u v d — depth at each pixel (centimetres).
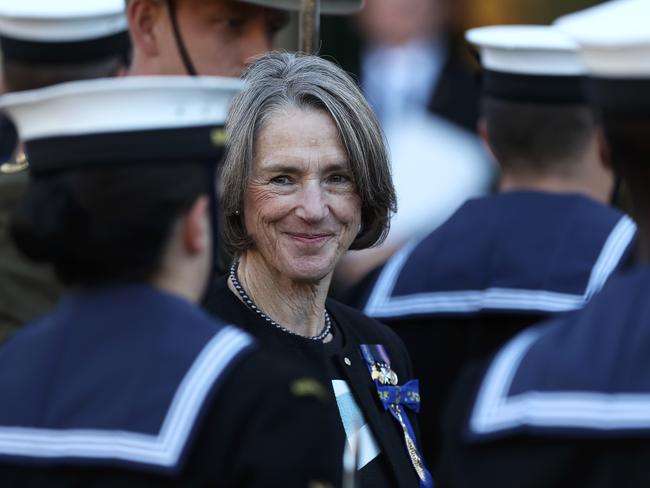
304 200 1022
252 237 1035
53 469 729
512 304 1098
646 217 732
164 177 750
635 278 735
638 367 702
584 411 700
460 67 1959
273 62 1049
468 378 759
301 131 1022
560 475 700
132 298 763
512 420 716
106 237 748
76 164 746
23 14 1038
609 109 723
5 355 782
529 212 1134
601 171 1149
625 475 688
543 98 1126
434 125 1905
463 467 727
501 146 1154
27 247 761
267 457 725
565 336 736
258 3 1216
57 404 743
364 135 1036
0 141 1164
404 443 1049
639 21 729
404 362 1098
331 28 1997
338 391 1030
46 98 746
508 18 2042
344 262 1738
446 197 1870
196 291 785
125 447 720
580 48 740
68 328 768
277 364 757
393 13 1958
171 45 1217
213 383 734
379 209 1064
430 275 1141
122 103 746
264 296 1044
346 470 836
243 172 1023
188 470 718
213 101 762
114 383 740
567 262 1103
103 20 1054
